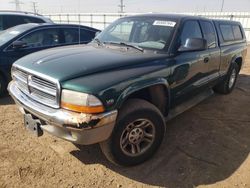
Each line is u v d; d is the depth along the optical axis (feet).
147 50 12.16
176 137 13.35
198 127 14.56
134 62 10.65
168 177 10.36
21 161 10.94
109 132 9.29
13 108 16.42
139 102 10.38
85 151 11.82
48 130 9.62
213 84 17.10
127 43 13.05
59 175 10.23
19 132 13.30
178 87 12.67
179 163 11.23
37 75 9.65
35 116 10.18
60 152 11.68
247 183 10.14
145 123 10.59
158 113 10.86
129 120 9.91
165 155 11.76
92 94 8.66
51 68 9.70
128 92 9.61
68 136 9.21
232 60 18.95
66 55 11.12
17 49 18.67
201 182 10.14
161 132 11.27
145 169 10.79
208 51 15.05
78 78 9.11
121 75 9.75
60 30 21.36
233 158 11.74
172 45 12.21
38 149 11.85
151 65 11.01
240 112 17.02
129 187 9.76
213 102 18.69
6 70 18.21
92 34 23.45
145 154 11.00
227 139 13.38
